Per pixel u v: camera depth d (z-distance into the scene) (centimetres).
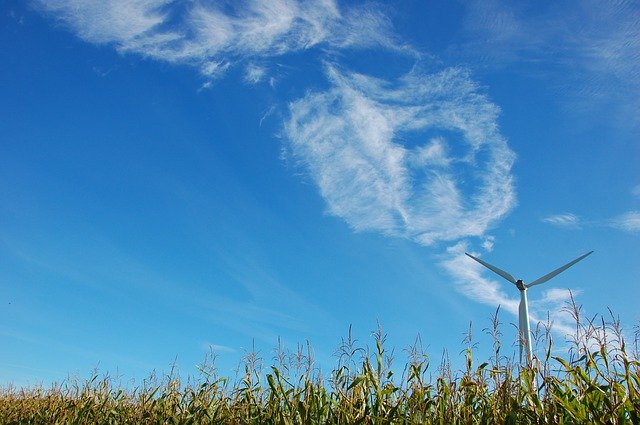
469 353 1015
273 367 1161
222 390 1357
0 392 1898
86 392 1655
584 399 843
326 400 1126
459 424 942
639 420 782
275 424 1132
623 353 849
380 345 1112
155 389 1488
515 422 853
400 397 1035
